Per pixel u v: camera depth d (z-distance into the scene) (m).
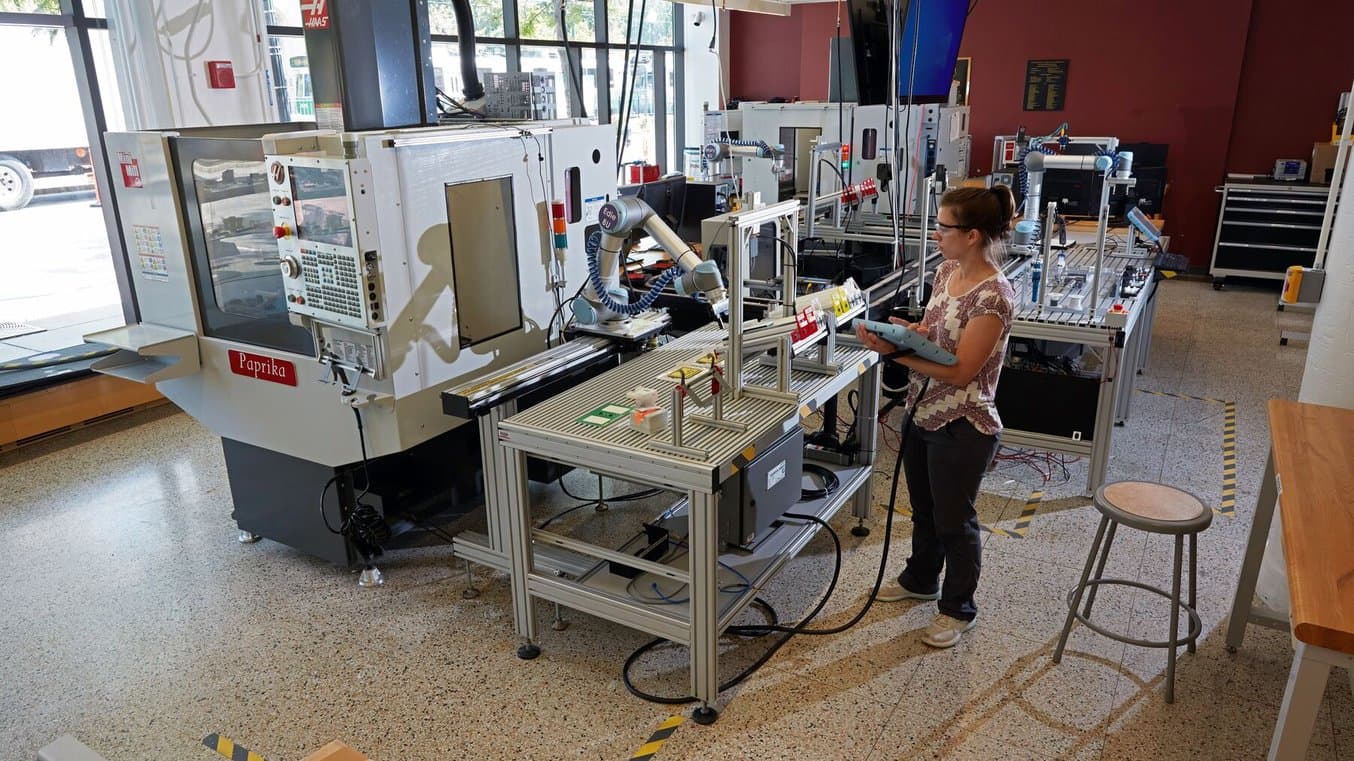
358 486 3.04
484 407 2.38
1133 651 2.51
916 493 2.64
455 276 2.91
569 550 2.68
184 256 2.82
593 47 8.41
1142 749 2.14
